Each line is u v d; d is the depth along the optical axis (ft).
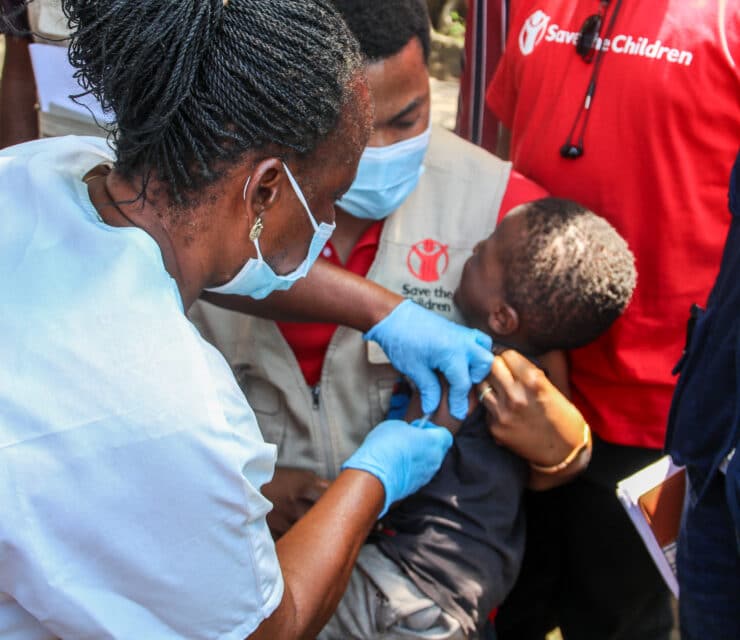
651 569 5.82
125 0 2.44
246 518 2.61
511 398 4.40
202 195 2.70
